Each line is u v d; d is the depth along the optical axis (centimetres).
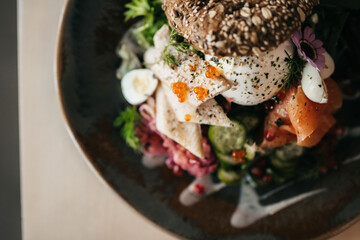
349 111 35
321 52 28
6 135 42
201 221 35
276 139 31
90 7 33
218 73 28
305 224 34
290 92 29
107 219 37
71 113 33
